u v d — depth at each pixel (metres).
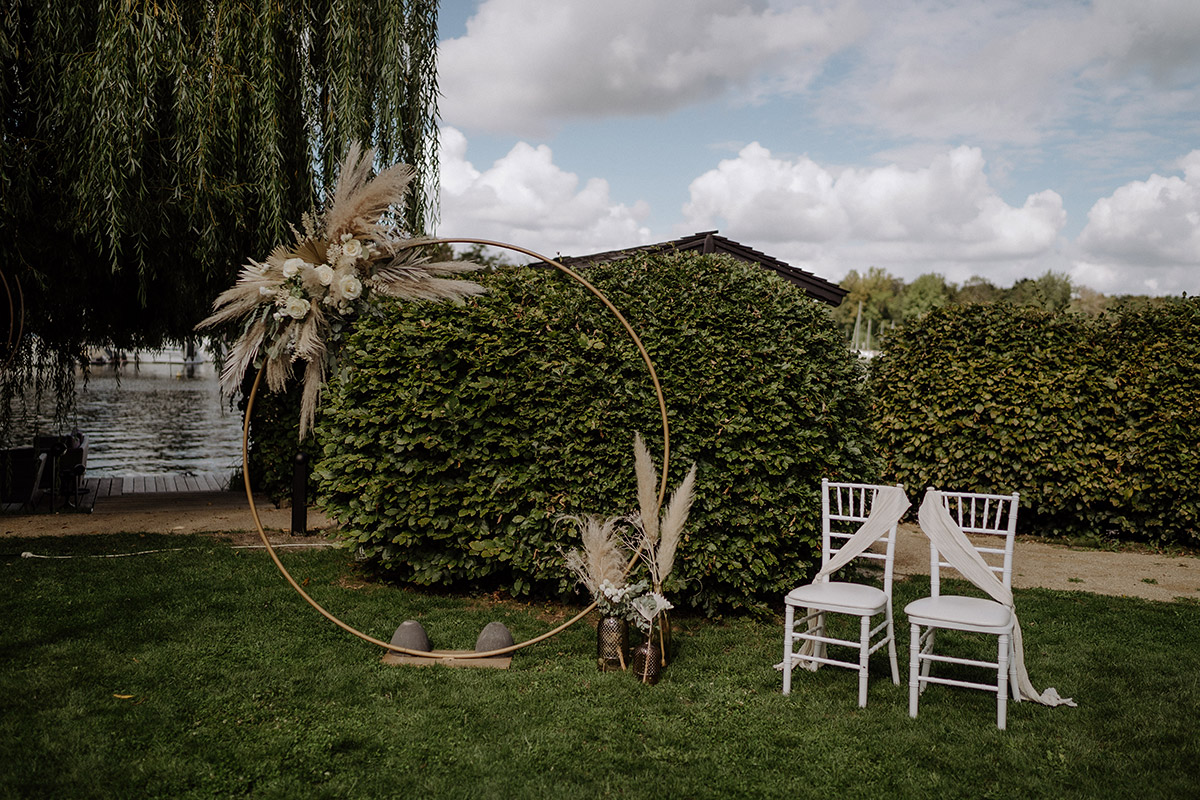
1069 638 5.30
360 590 6.08
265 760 3.31
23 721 3.57
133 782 3.10
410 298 4.53
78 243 8.04
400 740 3.54
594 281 5.94
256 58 7.57
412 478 6.06
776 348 5.57
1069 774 3.34
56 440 9.68
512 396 5.77
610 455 5.53
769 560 5.47
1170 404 8.67
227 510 9.56
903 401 10.07
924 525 4.38
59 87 7.19
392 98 8.15
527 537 5.80
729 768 3.38
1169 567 7.93
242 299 4.34
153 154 7.54
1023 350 9.47
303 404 4.43
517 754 3.45
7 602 5.30
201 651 4.55
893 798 3.13
